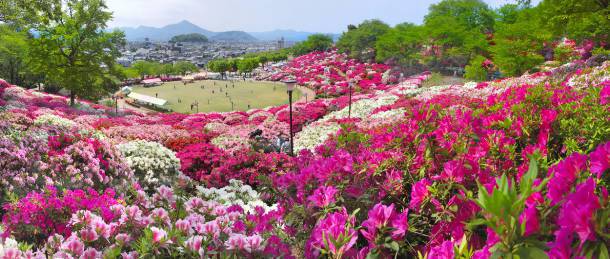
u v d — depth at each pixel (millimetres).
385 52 71312
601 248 1028
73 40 31594
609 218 1047
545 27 22641
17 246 2590
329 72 80312
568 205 1093
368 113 21547
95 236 2771
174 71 139625
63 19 31531
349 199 2734
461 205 1889
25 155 6066
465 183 2223
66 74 30703
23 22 30922
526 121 3148
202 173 11195
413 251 2086
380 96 27609
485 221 1178
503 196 1115
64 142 7016
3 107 16641
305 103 31938
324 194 2629
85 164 6527
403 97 23812
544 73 18375
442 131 3006
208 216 3828
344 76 69875
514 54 28906
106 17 32500
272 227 3256
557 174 1419
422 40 59250
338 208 2426
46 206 3266
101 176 6398
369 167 2789
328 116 23266
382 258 1958
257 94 71250
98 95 35375
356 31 98250
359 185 2748
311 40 133125
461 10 65125
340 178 2826
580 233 1054
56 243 2758
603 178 1593
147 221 3047
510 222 1131
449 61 55656
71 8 31891
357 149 3959
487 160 2596
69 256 2482
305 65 104312
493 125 3385
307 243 2365
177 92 79000
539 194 1372
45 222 3227
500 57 30469
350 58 91750
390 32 72000
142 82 98812
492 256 1178
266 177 3383
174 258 2496
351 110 23266
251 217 3377
